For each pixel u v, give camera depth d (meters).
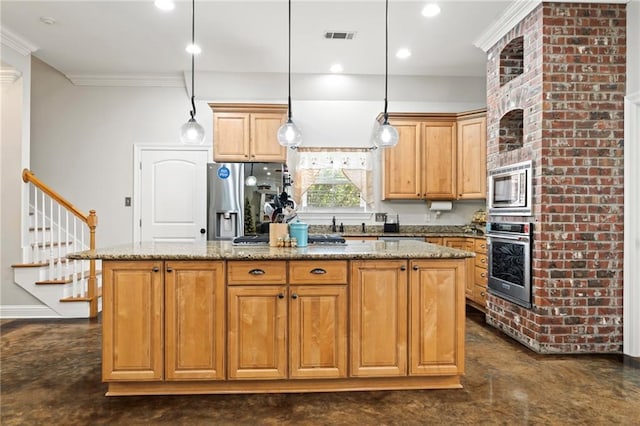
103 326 2.44
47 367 2.93
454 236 4.93
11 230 4.24
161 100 5.36
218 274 2.47
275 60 4.72
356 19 3.70
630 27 3.19
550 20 3.21
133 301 2.45
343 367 2.52
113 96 5.34
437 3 3.41
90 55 4.60
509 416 2.24
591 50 3.23
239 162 4.93
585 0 3.19
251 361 2.49
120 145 5.35
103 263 2.44
